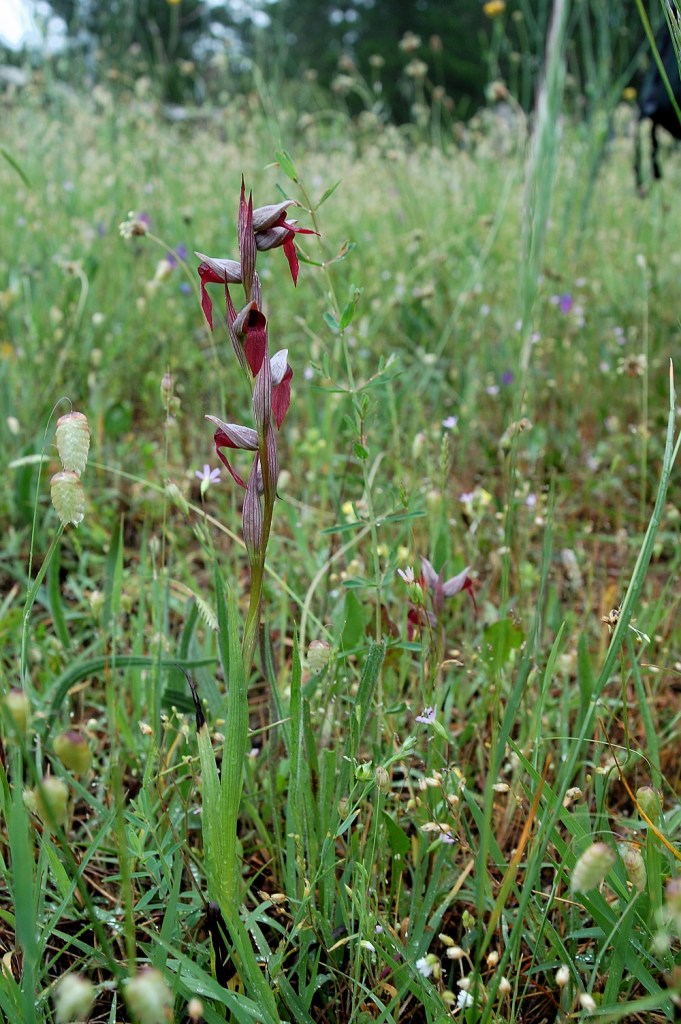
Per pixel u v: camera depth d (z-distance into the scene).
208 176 1.98
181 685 0.65
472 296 1.44
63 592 0.90
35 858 0.57
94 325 1.25
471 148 2.56
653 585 0.87
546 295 1.32
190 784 0.58
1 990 0.46
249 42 2.77
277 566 0.85
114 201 1.58
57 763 0.59
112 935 0.55
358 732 0.54
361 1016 0.50
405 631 0.64
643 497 0.88
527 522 0.82
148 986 0.38
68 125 2.21
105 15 2.46
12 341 1.23
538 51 1.85
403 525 0.70
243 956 0.47
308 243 1.36
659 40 1.15
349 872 0.54
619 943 0.48
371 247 1.66
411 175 2.10
